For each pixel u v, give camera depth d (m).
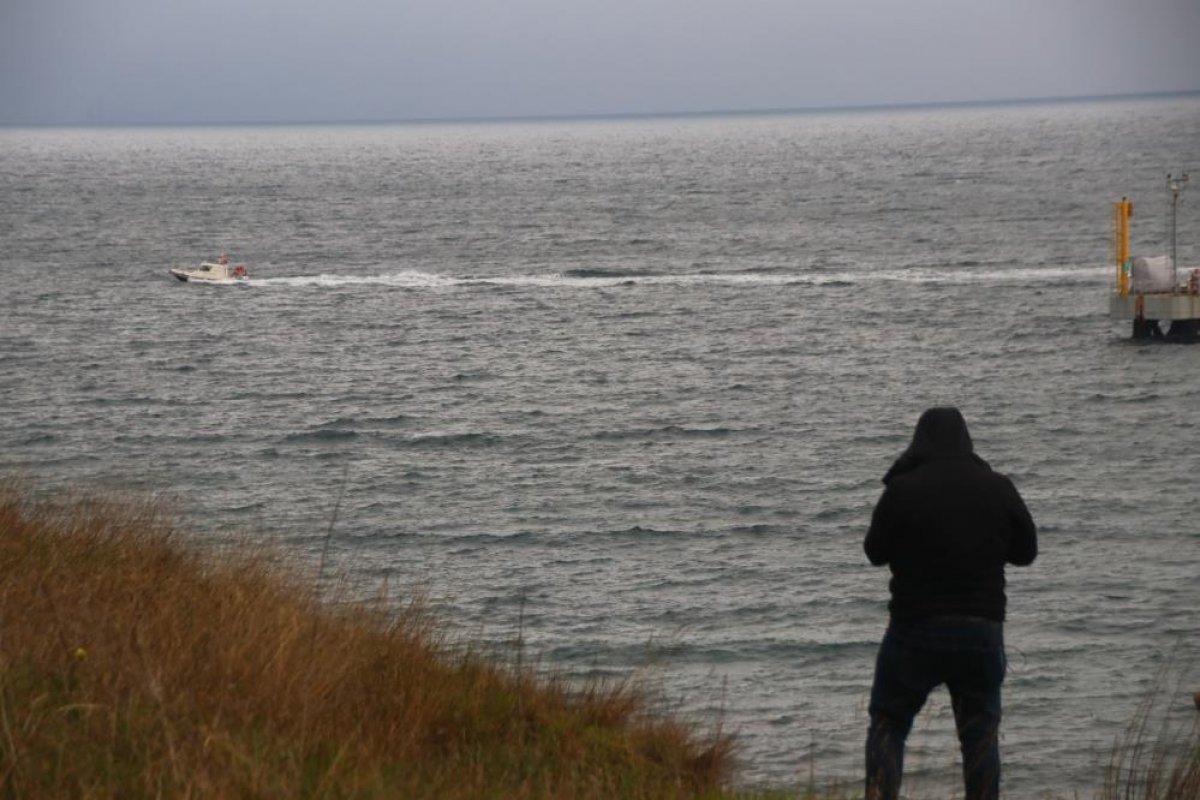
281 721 15.95
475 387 121.88
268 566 24.91
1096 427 99.69
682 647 50.66
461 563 64.94
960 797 29.25
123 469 88.50
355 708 17.48
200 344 147.62
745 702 43.06
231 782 13.34
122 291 197.50
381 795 13.98
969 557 15.90
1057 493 79.19
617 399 115.12
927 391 116.19
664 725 21.17
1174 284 138.25
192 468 89.25
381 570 61.66
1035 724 40.78
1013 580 60.16
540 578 62.00
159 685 15.23
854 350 139.50
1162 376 119.50
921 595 16.08
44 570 21.14
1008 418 104.00
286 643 17.86
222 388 121.50
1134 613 54.47
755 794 18.77
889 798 16.06
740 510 75.81
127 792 12.94
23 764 12.94
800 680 46.28
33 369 131.25
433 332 157.38
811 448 94.19
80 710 14.62
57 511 28.53
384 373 129.62
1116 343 138.38
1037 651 49.62
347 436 100.12
